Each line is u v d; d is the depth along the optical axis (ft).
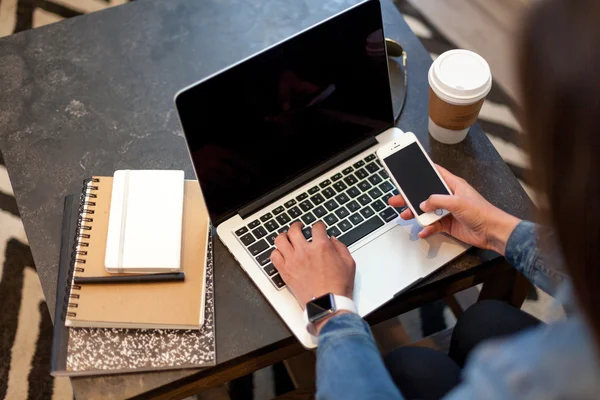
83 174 3.27
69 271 2.90
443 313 4.88
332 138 3.14
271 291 2.85
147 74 3.57
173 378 2.73
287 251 2.85
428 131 3.37
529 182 1.30
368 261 2.94
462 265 2.97
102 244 2.92
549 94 1.16
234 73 2.70
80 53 3.64
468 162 3.28
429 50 6.12
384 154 2.99
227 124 2.79
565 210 1.19
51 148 3.34
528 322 3.07
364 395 2.15
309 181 3.14
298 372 4.14
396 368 3.02
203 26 3.72
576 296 1.23
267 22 3.73
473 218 2.81
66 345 2.74
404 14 6.28
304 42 2.82
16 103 3.48
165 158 3.32
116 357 2.73
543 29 1.15
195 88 2.64
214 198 2.92
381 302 2.85
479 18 6.23
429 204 2.85
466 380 1.66
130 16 3.75
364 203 3.09
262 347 2.80
